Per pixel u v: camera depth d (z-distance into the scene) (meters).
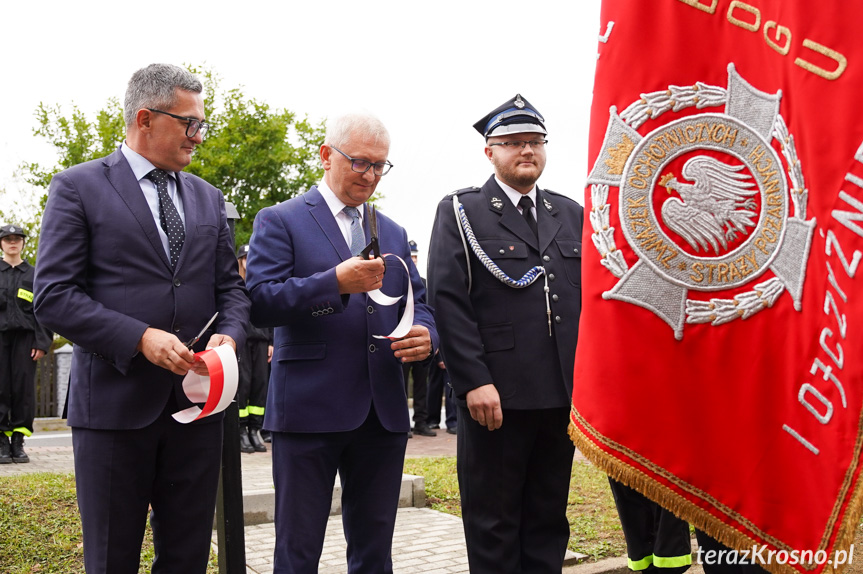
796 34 1.92
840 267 1.87
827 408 1.88
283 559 3.15
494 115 3.59
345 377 3.26
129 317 2.65
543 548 3.45
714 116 2.02
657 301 2.06
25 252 23.80
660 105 2.05
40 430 13.46
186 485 2.87
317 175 24.34
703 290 2.03
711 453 2.01
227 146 23.41
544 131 3.56
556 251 3.52
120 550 2.74
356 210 3.50
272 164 23.62
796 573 1.91
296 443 3.22
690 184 2.04
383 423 3.27
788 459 1.94
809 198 1.92
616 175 2.09
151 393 2.76
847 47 1.87
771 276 1.97
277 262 3.29
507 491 3.35
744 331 2.00
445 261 3.44
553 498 3.48
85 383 2.78
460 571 4.42
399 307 3.53
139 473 2.79
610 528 5.32
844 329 1.86
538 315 3.40
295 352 3.28
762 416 1.97
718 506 2.00
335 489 5.77
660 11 2.07
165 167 2.93
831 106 1.88
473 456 3.39
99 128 23.06
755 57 1.99
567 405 3.33
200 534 2.89
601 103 2.13
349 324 3.31
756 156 1.99
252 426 9.47
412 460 8.27
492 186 3.62
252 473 7.32
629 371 2.07
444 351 3.37
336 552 4.79
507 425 3.35
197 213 2.99
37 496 5.49
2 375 8.26
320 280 3.07
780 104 1.97
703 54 2.04
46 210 2.78
